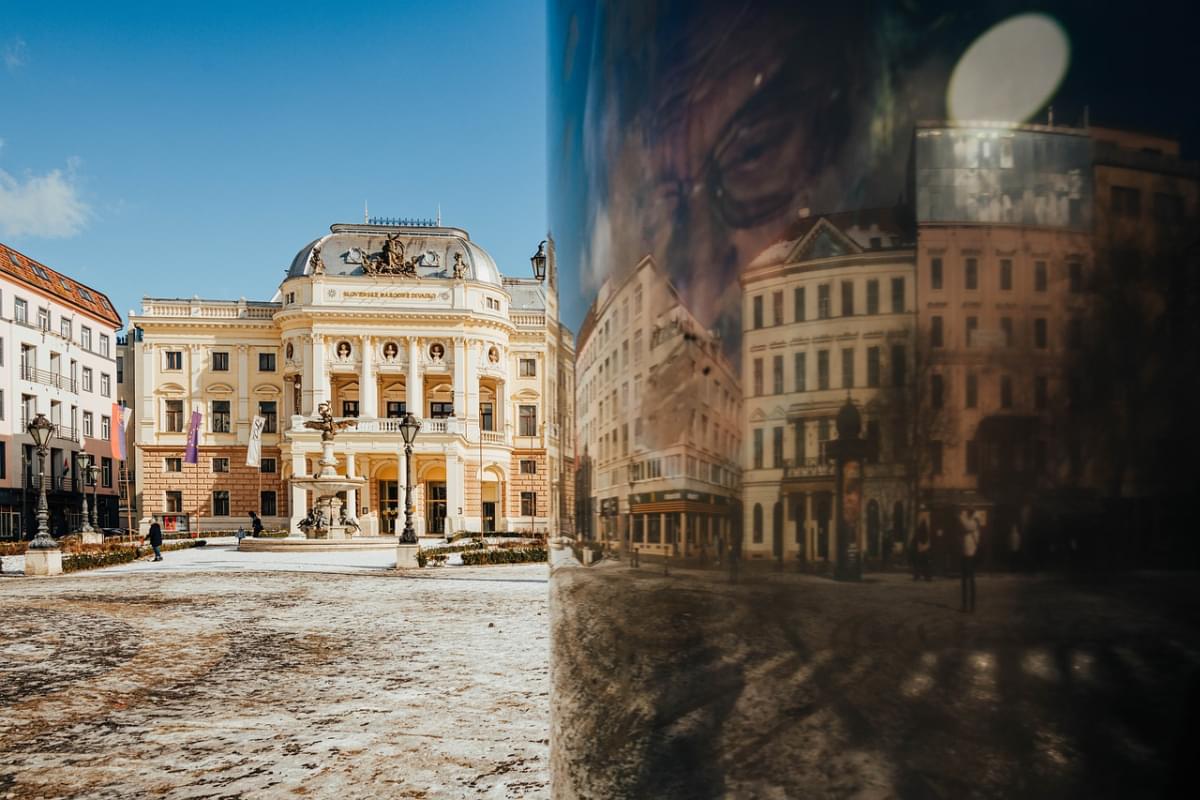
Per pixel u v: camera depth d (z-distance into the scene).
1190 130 0.62
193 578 18.52
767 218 0.86
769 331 0.85
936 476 0.71
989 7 0.69
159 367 52.38
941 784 0.70
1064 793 0.65
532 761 4.76
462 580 17.67
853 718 0.76
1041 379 0.67
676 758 0.97
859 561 0.75
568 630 1.37
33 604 13.29
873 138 0.76
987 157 0.69
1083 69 0.66
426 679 7.03
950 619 0.70
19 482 43.31
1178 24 0.62
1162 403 0.63
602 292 1.25
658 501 1.04
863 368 0.76
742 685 0.87
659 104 1.06
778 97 0.85
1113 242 0.64
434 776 4.52
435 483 50.31
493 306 52.56
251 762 4.82
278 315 50.31
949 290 0.71
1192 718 0.60
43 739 5.35
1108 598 0.64
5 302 42.88
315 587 16.06
